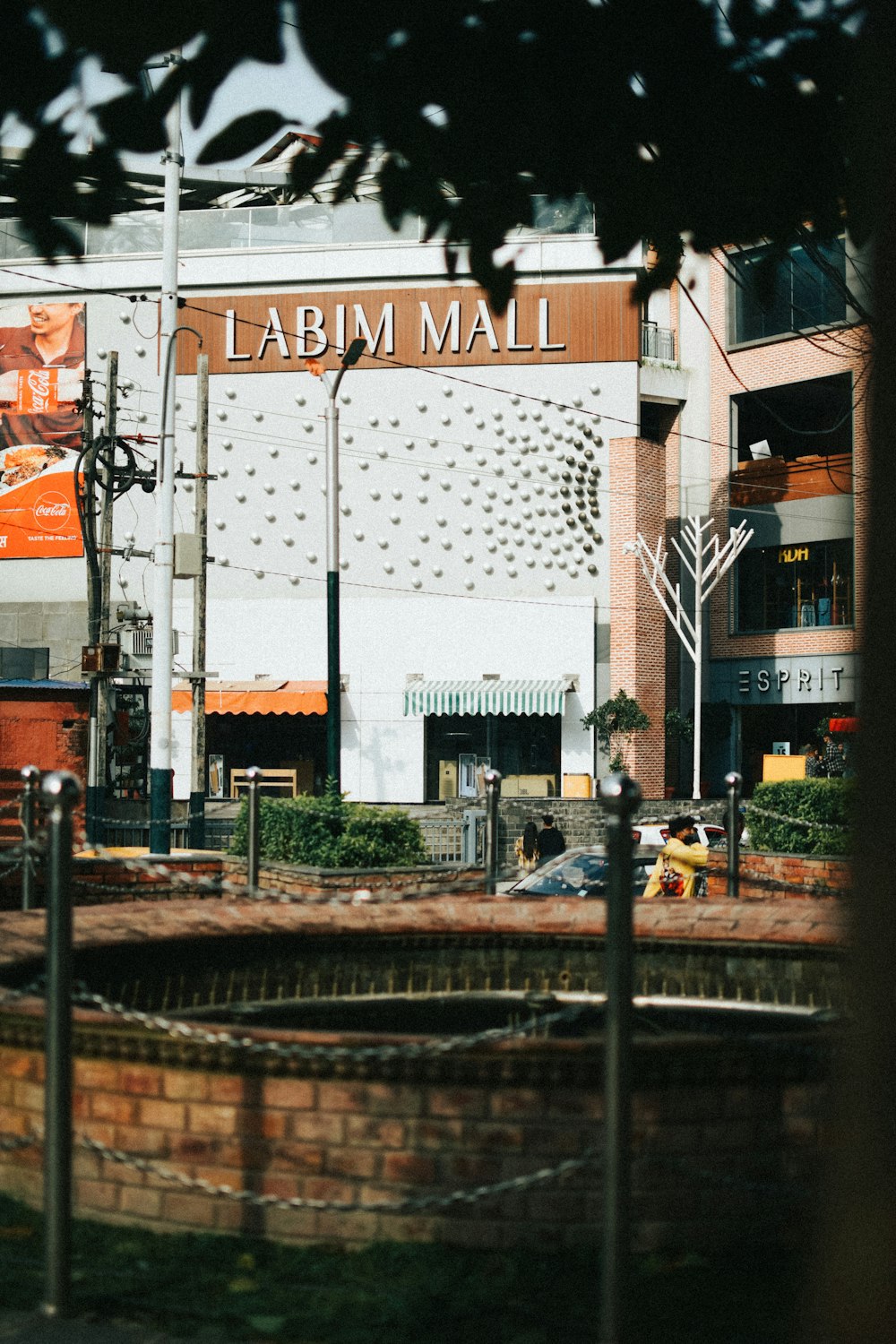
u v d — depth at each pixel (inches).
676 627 1396.4
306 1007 288.5
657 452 1486.2
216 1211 186.7
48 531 1535.4
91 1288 170.6
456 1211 180.2
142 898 538.3
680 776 1572.3
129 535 1523.1
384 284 1503.4
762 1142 182.7
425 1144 180.7
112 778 1103.6
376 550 1496.1
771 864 644.7
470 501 1487.5
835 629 1470.2
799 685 1494.8
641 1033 281.1
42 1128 195.6
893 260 120.3
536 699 1446.9
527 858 987.9
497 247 231.5
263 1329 159.3
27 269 1539.1
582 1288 170.6
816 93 206.4
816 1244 118.1
